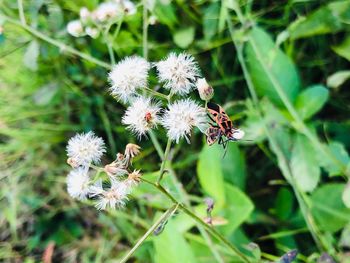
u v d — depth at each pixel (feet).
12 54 0.68
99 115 0.71
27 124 0.69
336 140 0.62
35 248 0.67
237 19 0.66
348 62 0.67
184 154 0.68
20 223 0.67
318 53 0.67
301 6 0.65
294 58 0.68
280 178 0.66
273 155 0.66
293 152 0.56
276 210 0.62
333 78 0.55
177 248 0.51
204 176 0.57
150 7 0.56
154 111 0.40
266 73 0.59
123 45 0.68
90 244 0.67
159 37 0.69
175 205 0.40
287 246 0.59
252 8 0.68
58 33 0.68
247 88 0.68
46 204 0.68
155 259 0.53
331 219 0.54
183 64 0.40
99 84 0.70
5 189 0.67
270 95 0.60
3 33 0.62
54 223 0.68
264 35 0.59
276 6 0.66
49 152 0.69
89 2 0.68
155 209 0.66
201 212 0.57
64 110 0.70
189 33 0.67
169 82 0.41
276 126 0.57
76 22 0.55
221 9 0.62
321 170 0.63
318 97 0.57
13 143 0.68
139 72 0.41
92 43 0.69
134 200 0.66
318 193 0.55
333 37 0.65
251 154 0.67
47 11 0.69
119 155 0.40
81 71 0.70
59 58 0.69
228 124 0.40
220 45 0.68
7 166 0.68
